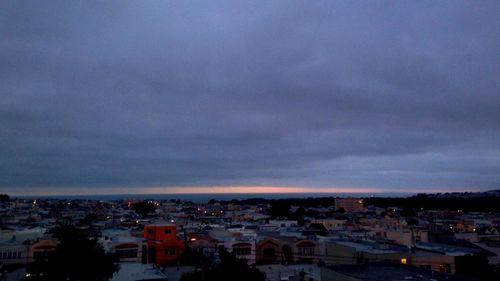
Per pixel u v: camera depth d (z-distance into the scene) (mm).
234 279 41438
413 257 50094
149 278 50281
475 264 50750
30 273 45031
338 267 36625
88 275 43375
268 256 71250
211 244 73125
